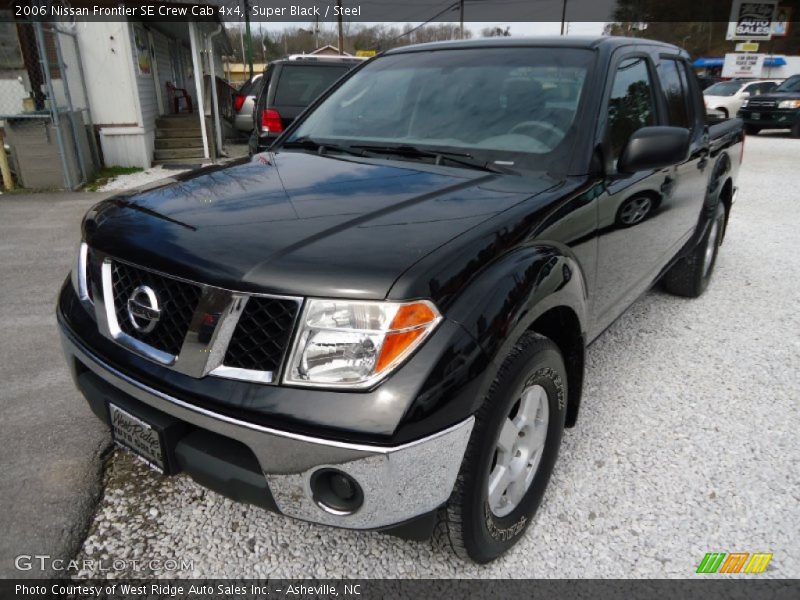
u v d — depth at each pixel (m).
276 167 2.70
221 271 1.75
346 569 2.16
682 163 3.48
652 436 2.95
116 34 10.85
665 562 2.21
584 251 2.40
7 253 6.04
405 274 1.69
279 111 8.86
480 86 2.97
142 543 2.25
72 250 6.17
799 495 2.55
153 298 1.87
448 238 1.87
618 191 2.66
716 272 5.47
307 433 1.64
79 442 2.82
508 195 2.26
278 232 1.90
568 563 2.20
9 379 3.40
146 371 1.87
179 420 1.86
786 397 3.33
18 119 9.25
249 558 2.20
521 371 1.92
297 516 1.77
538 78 2.87
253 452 1.70
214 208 2.13
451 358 1.68
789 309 4.59
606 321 2.96
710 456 2.80
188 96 18.17
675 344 3.97
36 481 2.54
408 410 1.62
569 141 2.58
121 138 11.45
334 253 1.77
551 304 2.05
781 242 6.48
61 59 9.66
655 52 3.47
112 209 2.28
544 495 2.52
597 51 2.90
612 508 2.46
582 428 3.00
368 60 3.64
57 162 9.55
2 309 4.50
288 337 1.68
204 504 2.45
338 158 2.83
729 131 4.62
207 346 1.75
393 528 1.78
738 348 3.92
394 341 1.65
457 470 1.77
